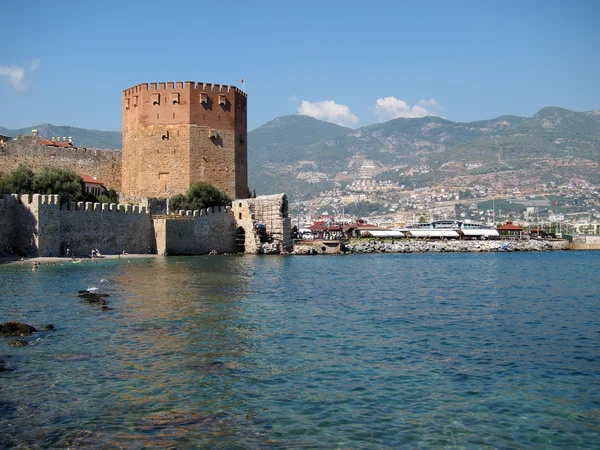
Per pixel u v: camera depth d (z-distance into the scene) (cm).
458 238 15225
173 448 1733
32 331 3073
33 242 7250
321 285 5572
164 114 11012
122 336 3025
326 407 2064
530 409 2081
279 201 10244
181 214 9206
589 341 3152
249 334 3144
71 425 1870
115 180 11694
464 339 3159
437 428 1908
